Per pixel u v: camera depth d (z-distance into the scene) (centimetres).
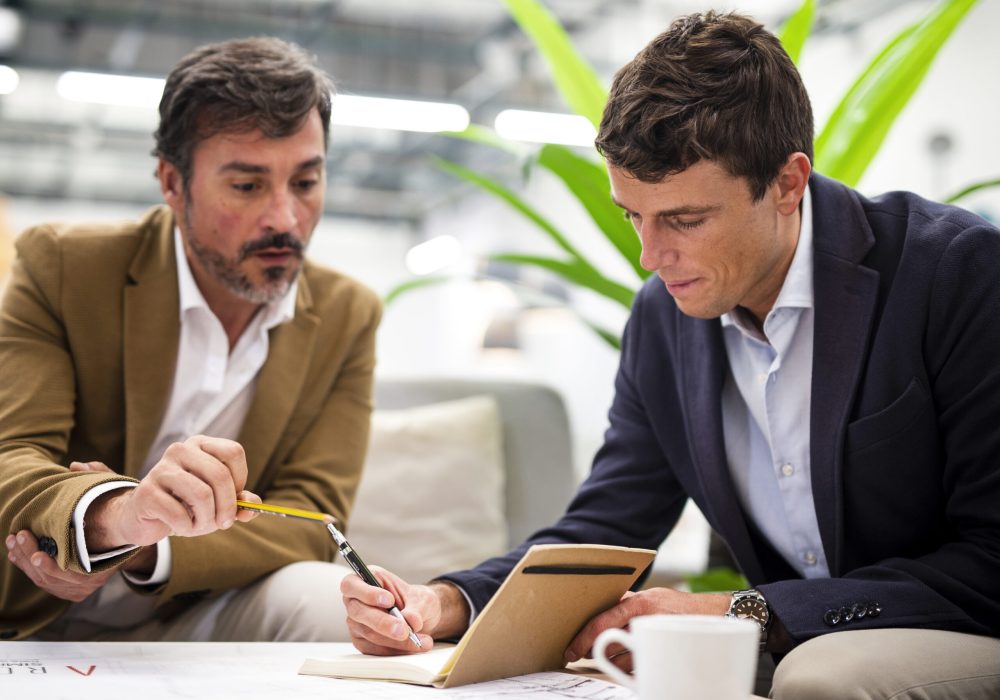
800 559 129
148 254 158
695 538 360
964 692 92
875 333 120
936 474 118
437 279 219
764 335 129
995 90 426
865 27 512
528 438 246
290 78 147
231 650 116
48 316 151
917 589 106
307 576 141
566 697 88
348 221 1121
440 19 661
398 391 248
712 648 67
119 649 114
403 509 227
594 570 98
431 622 117
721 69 112
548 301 217
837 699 88
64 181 989
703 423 131
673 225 115
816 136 183
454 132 195
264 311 161
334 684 94
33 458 133
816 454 120
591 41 641
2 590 143
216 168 147
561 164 182
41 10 638
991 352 113
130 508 111
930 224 122
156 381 153
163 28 662
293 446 163
